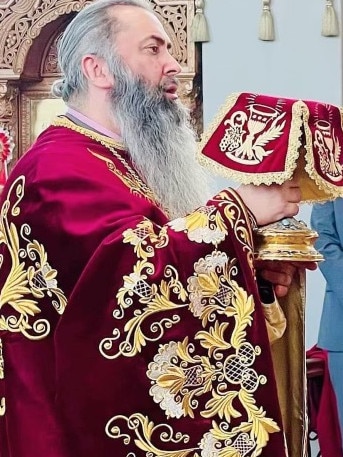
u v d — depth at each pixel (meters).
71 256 1.98
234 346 1.93
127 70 2.24
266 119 1.95
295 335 2.11
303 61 5.78
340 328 4.45
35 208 2.03
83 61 2.26
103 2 2.29
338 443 4.47
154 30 2.26
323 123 1.96
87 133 2.23
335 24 5.72
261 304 1.96
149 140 2.25
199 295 1.92
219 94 5.88
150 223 1.97
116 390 1.90
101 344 1.90
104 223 1.98
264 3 5.77
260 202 1.99
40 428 1.95
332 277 4.44
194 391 1.92
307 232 2.00
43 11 6.09
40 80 6.22
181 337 1.91
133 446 1.90
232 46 5.85
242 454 1.92
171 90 2.30
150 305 1.90
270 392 1.94
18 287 2.03
